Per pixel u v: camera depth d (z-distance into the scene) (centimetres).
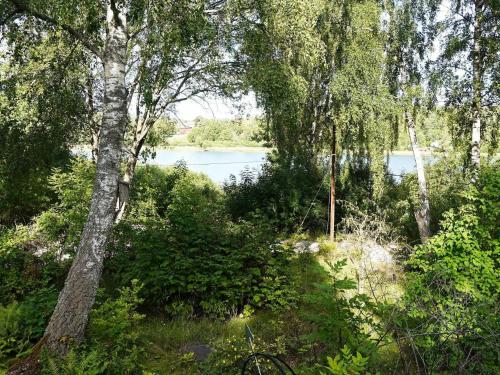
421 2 1047
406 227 1171
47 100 847
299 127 1351
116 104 520
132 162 1307
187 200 852
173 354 550
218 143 4422
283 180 1381
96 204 510
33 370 445
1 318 525
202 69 1147
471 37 1005
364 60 1041
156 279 651
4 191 974
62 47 823
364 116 1070
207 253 725
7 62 820
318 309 642
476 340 396
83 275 494
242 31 984
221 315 657
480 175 597
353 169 1332
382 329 422
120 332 532
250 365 479
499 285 494
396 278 777
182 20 618
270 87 927
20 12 697
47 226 794
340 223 1199
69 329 483
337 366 297
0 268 686
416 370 438
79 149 1302
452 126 1095
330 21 1195
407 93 1040
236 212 1380
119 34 526
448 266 518
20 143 852
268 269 707
